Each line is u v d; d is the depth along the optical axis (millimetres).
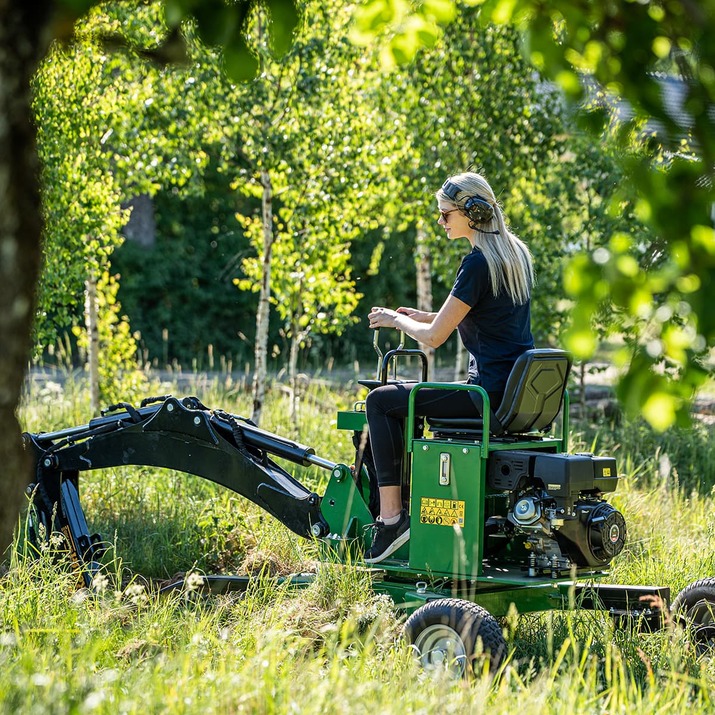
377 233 72562
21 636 12656
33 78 8227
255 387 33031
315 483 24797
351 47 32719
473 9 32625
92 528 21359
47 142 26578
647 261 7715
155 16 21688
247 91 30203
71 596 15047
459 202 15031
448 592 14602
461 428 15016
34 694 9945
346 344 69312
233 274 73562
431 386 14492
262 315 33000
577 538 14266
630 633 14727
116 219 31203
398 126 34125
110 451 17672
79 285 30406
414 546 14625
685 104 7699
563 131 34469
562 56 8336
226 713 10195
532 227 35938
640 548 19703
